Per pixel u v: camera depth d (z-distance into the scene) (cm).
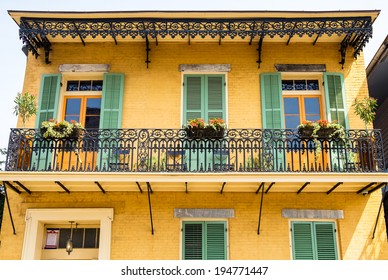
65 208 955
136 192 970
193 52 1074
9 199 968
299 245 944
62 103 1062
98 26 1011
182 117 1032
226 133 956
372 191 950
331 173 874
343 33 1039
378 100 1357
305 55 1071
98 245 997
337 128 931
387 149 1299
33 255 930
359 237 948
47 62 1067
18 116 1035
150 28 1015
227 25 988
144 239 940
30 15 984
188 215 948
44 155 972
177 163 929
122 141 970
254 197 968
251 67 1064
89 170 898
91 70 1055
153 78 1057
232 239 941
